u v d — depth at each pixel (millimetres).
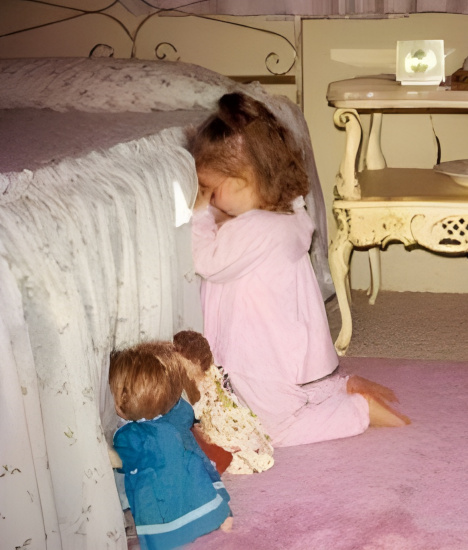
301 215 2352
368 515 1941
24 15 3443
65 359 1573
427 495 2021
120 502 1847
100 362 1738
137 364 1843
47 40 3461
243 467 2145
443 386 2680
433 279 3643
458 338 3123
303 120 3156
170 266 2064
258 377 2254
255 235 2205
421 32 3309
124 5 3385
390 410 2396
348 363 2893
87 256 1699
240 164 2215
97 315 1709
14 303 1450
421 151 3479
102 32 3432
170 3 3332
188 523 1808
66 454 1599
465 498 2004
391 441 2301
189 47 3418
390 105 2725
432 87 2881
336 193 2830
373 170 3338
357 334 3178
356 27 3338
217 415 2135
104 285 1775
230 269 2225
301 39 3359
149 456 1803
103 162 1929
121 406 1844
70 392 1583
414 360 2914
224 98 2287
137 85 2811
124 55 3445
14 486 1431
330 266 2881
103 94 2807
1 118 2602
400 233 2777
